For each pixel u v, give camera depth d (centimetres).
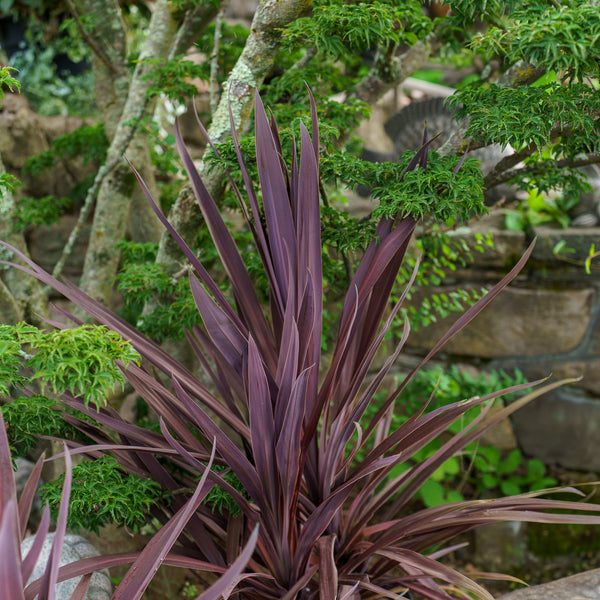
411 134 204
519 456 222
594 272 214
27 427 101
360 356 110
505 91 108
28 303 153
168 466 118
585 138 111
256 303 107
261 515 98
